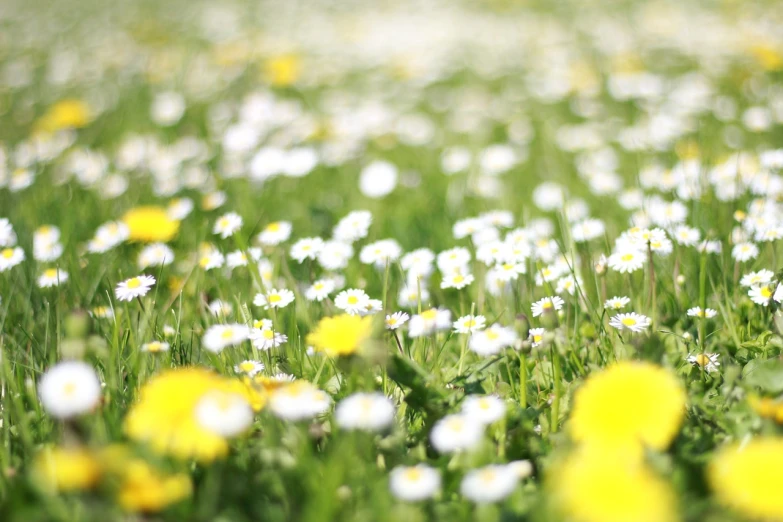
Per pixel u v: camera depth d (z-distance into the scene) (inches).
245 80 102.3
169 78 105.9
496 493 36.9
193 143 71.6
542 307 43.0
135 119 85.9
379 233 53.5
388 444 38.9
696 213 49.1
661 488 36.1
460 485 38.4
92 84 107.3
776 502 35.7
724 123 72.4
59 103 94.7
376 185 56.2
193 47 131.9
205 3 201.6
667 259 46.9
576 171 63.7
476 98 92.1
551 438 39.1
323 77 108.0
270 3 198.2
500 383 41.4
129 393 41.3
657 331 42.4
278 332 43.5
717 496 37.0
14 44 147.3
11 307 46.4
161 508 36.5
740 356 42.1
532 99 91.0
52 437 40.1
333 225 55.1
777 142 63.3
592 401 37.4
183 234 53.4
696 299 45.3
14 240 49.4
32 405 41.3
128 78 108.8
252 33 150.7
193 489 38.4
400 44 133.7
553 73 99.6
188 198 57.6
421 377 40.0
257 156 57.9
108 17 179.5
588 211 54.7
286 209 56.6
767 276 43.7
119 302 46.7
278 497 38.2
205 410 37.3
